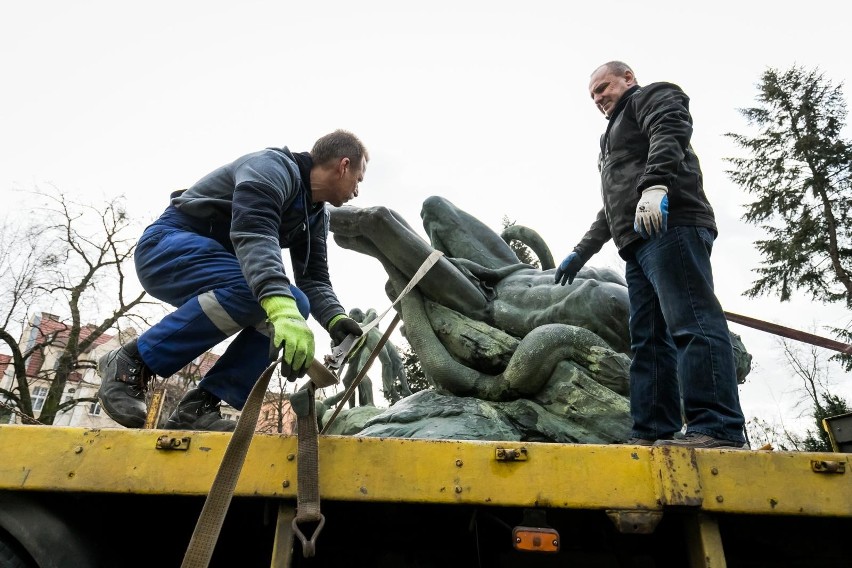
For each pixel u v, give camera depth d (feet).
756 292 69.87
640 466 4.81
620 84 8.98
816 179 69.82
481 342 11.82
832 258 66.74
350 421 13.20
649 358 8.10
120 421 6.37
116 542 5.31
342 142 7.35
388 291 13.69
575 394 10.50
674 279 7.22
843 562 6.21
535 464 4.77
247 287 6.61
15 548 4.53
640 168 8.17
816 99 73.41
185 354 6.53
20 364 54.70
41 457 4.61
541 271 13.38
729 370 6.68
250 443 4.39
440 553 6.21
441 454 4.76
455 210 14.83
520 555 6.23
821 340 12.50
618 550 5.95
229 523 6.00
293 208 7.16
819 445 69.36
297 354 4.99
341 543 6.15
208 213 7.13
